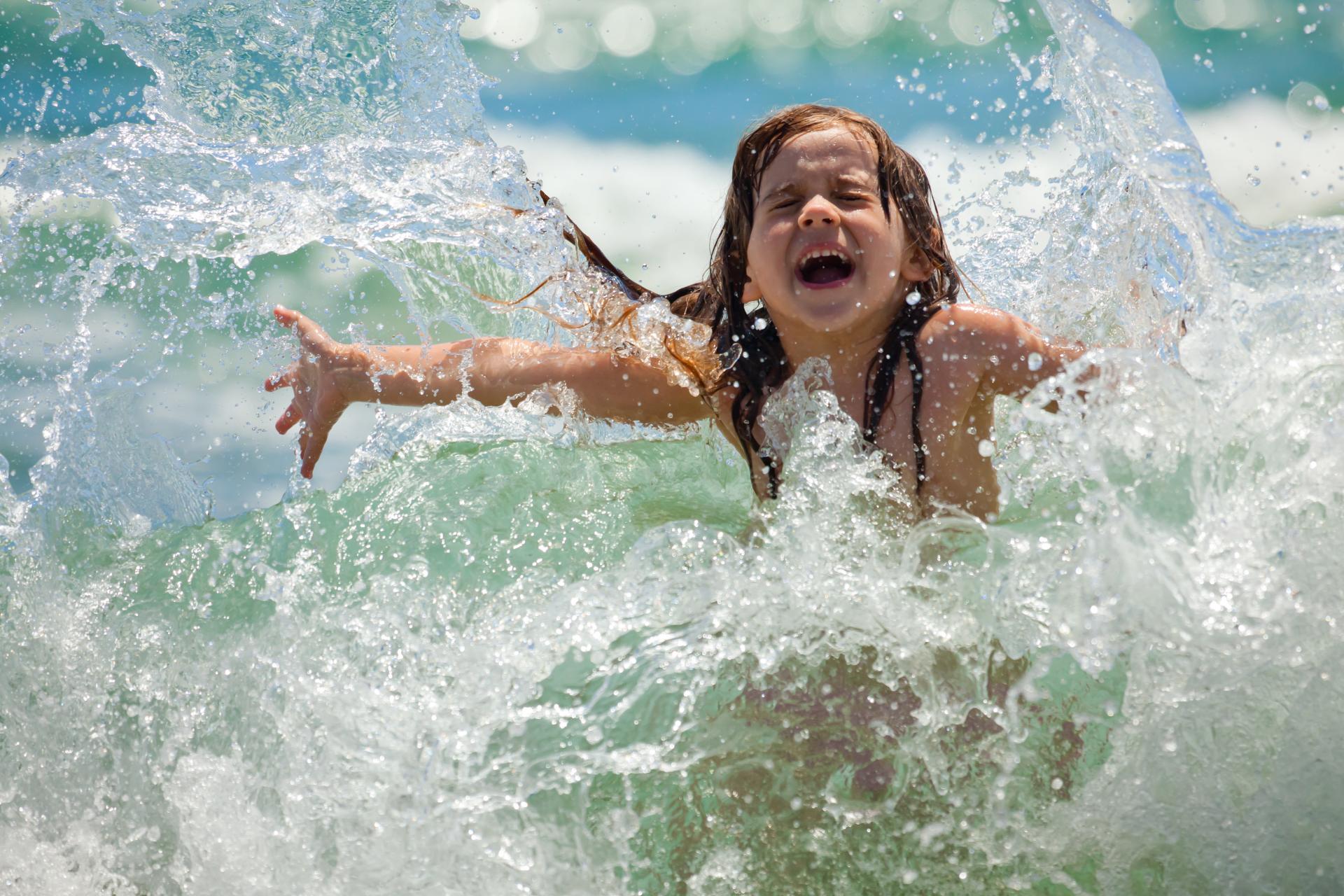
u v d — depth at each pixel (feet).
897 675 21.01
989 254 33.47
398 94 32.19
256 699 22.41
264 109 32.17
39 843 21.97
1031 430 26.18
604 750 20.77
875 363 26.99
